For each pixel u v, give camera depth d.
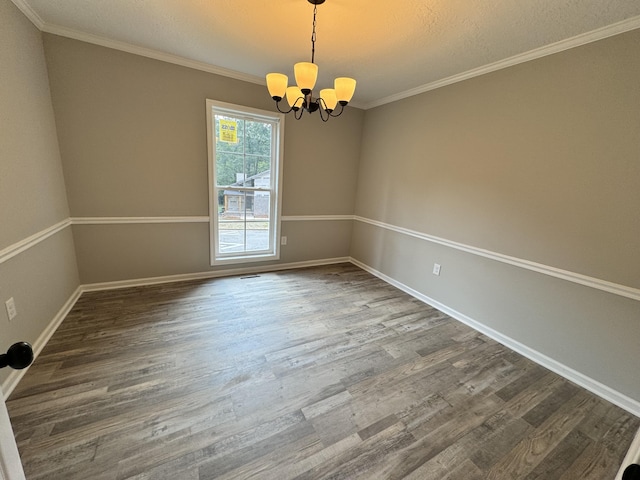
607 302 1.81
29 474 1.17
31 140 1.95
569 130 1.92
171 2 1.81
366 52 2.31
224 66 2.83
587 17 1.65
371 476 1.26
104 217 2.71
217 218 3.32
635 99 1.64
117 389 1.63
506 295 2.36
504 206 2.34
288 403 1.62
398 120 3.36
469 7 1.67
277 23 1.98
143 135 2.72
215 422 1.47
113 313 2.45
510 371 2.05
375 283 3.59
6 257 1.59
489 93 2.39
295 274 3.72
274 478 1.22
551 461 1.39
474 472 1.31
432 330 2.54
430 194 3.00
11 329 1.64
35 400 1.52
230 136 3.22
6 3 1.71
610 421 1.65
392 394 1.75
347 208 4.20
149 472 1.21
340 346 2.21
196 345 2.10
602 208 1.80
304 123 3.56
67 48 2.29
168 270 3.15
